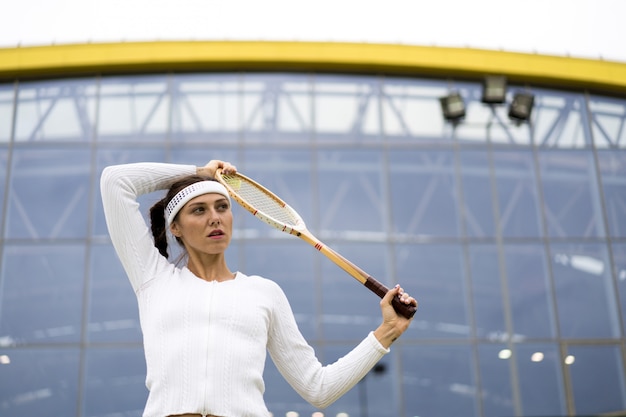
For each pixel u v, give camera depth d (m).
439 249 19.25
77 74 20.45
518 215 19.77
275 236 18.86
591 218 19.97
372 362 3.96
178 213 3.96
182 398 3.58
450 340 18.50
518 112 20.30
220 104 20.27
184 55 20.25
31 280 18.62
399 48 20.61
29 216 19.16
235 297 3.80
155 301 3.81
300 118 20.25
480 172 20.06
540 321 18.89
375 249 19.14
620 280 19.41
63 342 18.12
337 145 20.02
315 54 20.38
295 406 17.27
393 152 20.06
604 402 18.41
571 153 20.61
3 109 20.12
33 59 20.12
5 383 17.88
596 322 19.02
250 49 20.36
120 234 3.95
